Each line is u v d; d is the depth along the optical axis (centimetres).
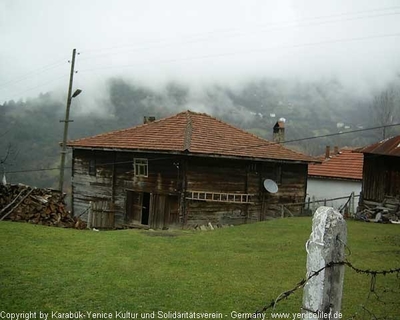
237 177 2267
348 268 1028
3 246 1105
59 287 808
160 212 2220
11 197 1628
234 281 903
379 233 1630
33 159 6350
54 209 1656
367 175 2533
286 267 1037
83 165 2591
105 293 789
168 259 1084
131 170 2334
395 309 745
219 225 2192
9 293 757
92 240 1291
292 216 2383
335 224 391
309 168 3591
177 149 2064
